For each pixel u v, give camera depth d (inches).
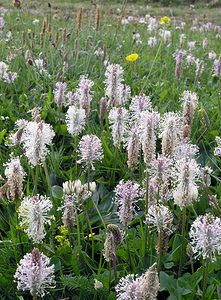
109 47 30.8
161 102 20.9
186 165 10.3
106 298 10.5
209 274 10.9
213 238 9.4
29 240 11.8
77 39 25.5
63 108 20.4
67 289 11.0
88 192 12.4
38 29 36.2
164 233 10.6
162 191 11.3
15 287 10.9
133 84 22.7
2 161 15.4
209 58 30.3
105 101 16.6
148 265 11.4
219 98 20.8
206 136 17.6
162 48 32.7
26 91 22.0
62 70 23.7
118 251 11.6
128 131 14.0
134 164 11.7
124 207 10.8
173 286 10.5
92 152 12.6
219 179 14.8
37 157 11.6
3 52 27.7
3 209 13.8
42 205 10.2
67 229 11.8
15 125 18.3
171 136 11.5
